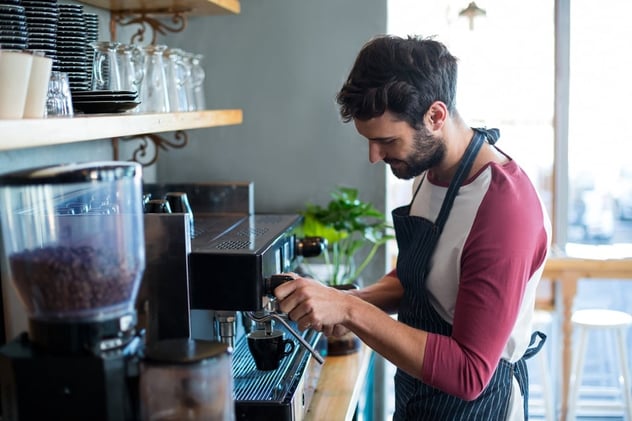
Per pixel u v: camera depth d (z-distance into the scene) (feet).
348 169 9.53
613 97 11.43
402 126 5.11
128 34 8.55
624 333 11.09
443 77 5.15
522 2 11.20
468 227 5.29
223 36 9.46
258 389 5.60
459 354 5.08
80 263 3.89
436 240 5.56
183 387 4.01
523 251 5.09
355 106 5.10
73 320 3.95
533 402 12.37
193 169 9.68
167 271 5.09
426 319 5.78
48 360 3.95
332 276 9.15
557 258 11.28
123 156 8.41
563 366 11.55
